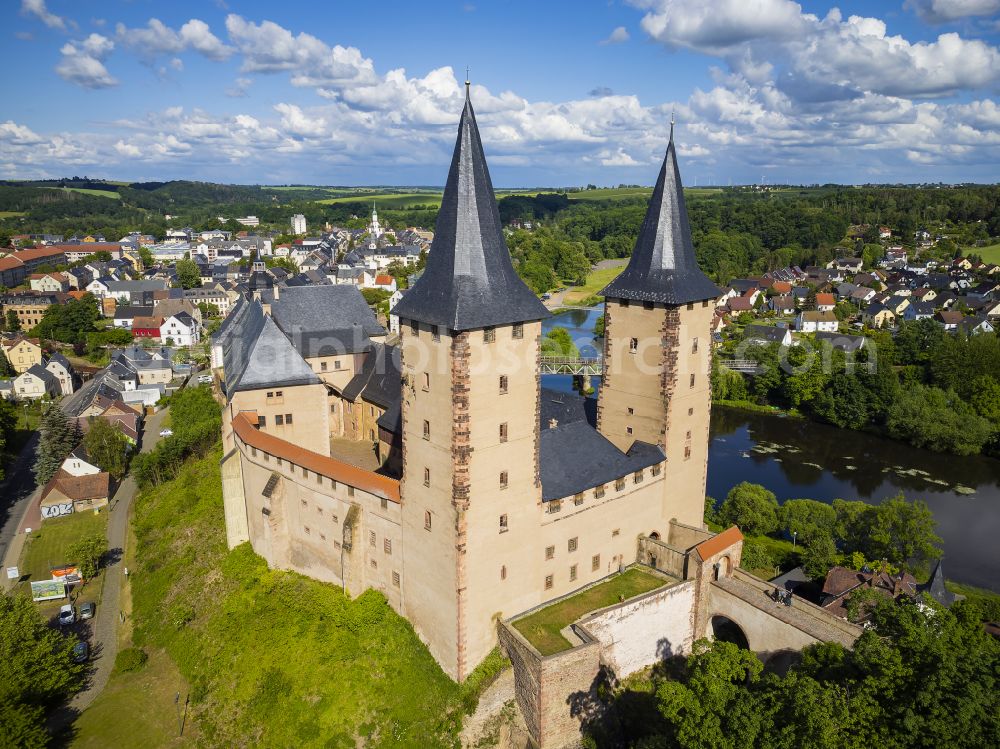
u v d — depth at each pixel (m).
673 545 67.44
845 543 83.38
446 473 51.16
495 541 53.66
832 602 66.12
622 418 68.56
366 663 56.78
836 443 130.75
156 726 59.34
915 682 39.69
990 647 44.66
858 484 112.06
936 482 113.38
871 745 37.62
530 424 54.22
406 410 54.62
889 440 132.50
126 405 135.88
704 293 64.94
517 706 54.69
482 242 50.34
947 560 89.06
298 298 101.88
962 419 125.62
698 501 72.56
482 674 54.03
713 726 40.12
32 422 142.38
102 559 87.81
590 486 59.75
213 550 78.50
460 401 49.09
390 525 58.19
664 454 65.81
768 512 87.94
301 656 59.19
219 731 57.09
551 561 58.94
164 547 84.31
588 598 60.22
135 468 106.00
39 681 59.34
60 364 165.25
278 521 69.06
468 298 49.06
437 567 53.66
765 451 126.19
